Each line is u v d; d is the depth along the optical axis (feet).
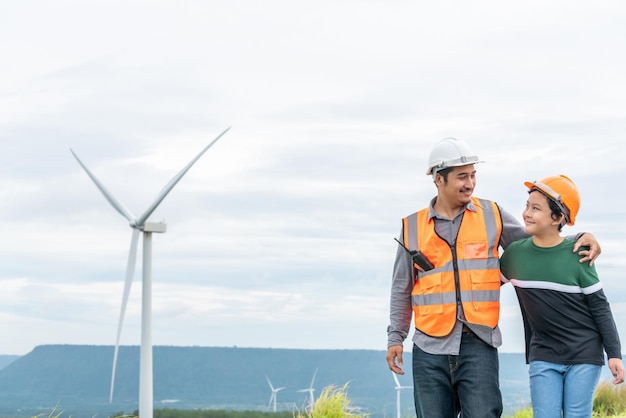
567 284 17.65
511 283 18.40
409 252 18.80
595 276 17.62
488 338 17.93
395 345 19.17
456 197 18.40
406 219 19.16
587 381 17.49
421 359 18.42
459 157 18.26
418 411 18.69
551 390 17.79
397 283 19.30
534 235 18.04
